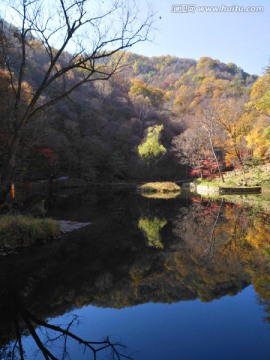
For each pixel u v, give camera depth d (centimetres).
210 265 720
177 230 1133
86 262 743
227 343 399
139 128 5816
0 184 849
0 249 808
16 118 843
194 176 4938
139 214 1538
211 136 3447
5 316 487
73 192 2947
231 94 6191
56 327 453
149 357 371
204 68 9338
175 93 7962
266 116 2978
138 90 7025
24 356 381
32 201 2000
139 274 663
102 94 5847
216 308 503
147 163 4691
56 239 959
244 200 2131
